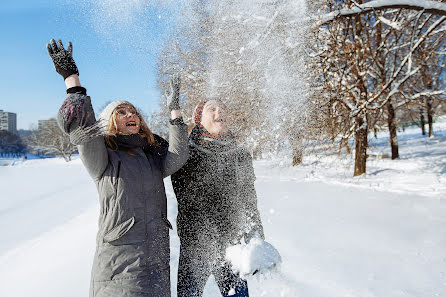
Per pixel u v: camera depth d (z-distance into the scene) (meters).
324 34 6.55
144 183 1.49
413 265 2.82
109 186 1.45
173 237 3.47
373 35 9.84
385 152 14.48
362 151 9.59
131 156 1.51
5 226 5.63
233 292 1.72
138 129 1.60
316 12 4.64
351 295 2.26
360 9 6.05
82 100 1.42
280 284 2.30
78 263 2.80
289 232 3.89
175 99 1.60
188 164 1.75
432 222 4.36
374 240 3.58
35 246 3.67
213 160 1.74
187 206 1.77
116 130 1.56
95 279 1.41
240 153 1.80
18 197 10.64
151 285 1.41
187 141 1.62
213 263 1.74
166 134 1.86
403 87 10.02
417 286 2.41
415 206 5.47
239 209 1.76
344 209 5.24
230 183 1.75
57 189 12.08
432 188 7.31
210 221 1.75
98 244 1.45
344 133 8.14
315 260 2.96
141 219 1.45
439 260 2.92
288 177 7.75
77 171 22.89
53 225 5.07
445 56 10.22
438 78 10.58
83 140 1.39
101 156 1.44
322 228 4.06
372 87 10.49
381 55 9.66
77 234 3.81
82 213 5.59
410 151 15.22
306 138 2.33
